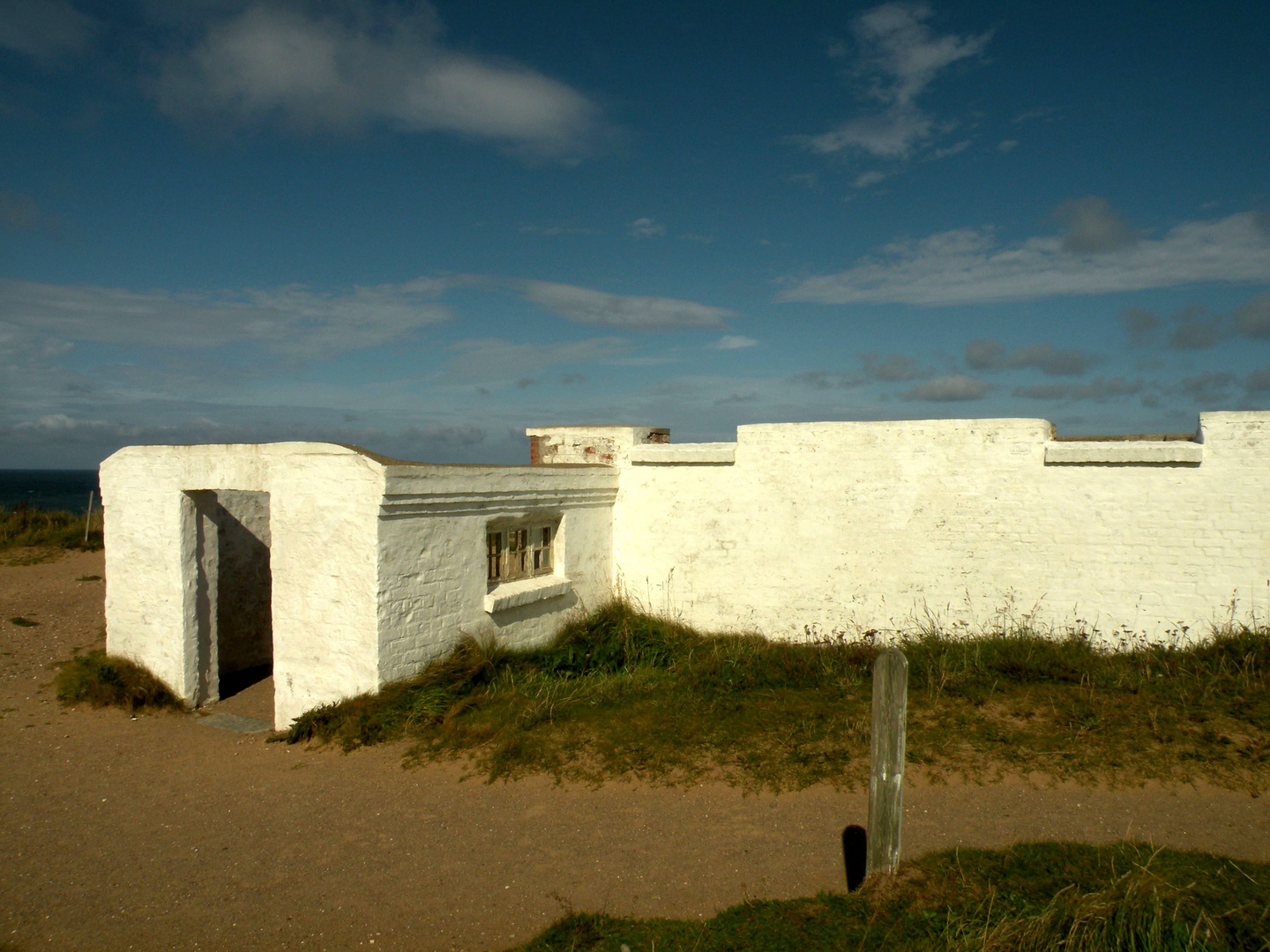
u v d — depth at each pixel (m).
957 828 5.45
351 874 5.59
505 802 6.40
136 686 9.91
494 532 9.74
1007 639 8.76
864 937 4.32
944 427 9.44
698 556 10.94
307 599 8.49
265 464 8.87
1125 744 6.29
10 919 5.30
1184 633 8.30
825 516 10.09
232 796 6.96
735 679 8.28
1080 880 4.60
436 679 8.36
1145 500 8.48
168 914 5.27
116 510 10.65
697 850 5.54
